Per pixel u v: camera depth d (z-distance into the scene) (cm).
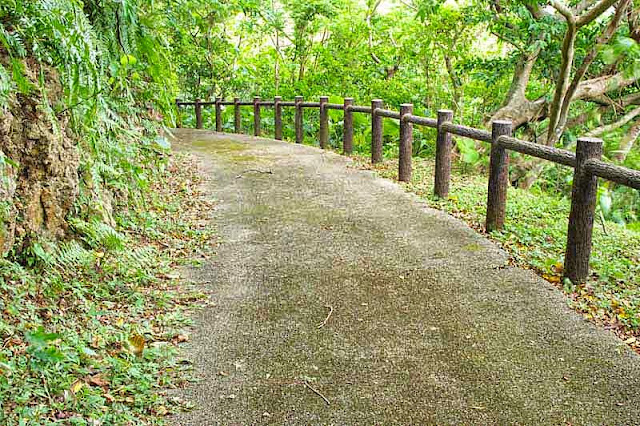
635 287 416
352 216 570
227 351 324
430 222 551
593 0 959
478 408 276
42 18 321
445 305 381
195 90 1606
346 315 367
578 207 405
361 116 1112
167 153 814
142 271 409
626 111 1060
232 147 1011
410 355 321
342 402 279
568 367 311
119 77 409
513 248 480
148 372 299
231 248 486
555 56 988
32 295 334
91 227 396
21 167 355
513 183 985
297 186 693
